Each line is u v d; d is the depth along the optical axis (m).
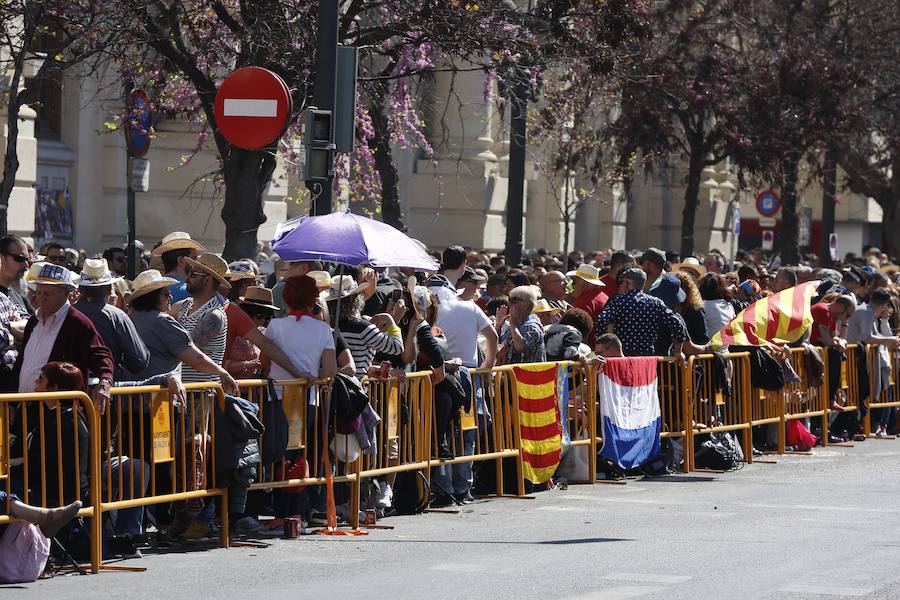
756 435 38.62
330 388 25.12
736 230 79.88
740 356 36.44
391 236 26.52
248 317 24.70
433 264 26.88
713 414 35.25
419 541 24.34
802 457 37.88
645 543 23.61
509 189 44.12
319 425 25.25
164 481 22.62
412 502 27.78
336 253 25.67
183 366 24.27
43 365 21.14
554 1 38.69
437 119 73.88
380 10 40.38
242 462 23.36
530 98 45.53
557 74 61.97
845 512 27.38
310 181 28.33
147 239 58.28
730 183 107.38
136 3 36.41
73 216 56.00
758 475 33.94
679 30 66.94
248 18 37.28
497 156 79.75
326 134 28.30
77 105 55.56
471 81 72.69
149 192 58.00
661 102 67.06
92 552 21.12
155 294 23.06
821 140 70.75
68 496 20.88
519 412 30.12
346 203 48.28
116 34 36.84
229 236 37.38
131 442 21.89
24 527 20.28
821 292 43.44
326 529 25.31
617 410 32.50
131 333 22.28
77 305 22.39
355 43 38.38
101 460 21.78
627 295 33.84
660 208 103.31
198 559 22.42
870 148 87.94
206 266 24.45
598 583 19.88
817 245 148.50
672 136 69.12
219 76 39.75
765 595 18.89
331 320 26.28
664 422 34.22
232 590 19.64
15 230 49.44
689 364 34.31
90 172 56.56
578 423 31.94
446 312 29.20
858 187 92.19
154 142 57.59
